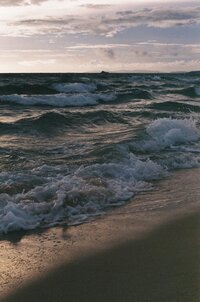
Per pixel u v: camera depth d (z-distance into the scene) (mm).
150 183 7094
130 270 3775
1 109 16938
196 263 3830
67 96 19891
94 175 7121
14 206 5461
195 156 9352
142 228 4980
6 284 3658
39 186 6340
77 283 3615
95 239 4695
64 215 5465
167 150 9891
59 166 7707
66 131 11789
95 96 21266
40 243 4625
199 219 5262
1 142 9883
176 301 3105
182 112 16328
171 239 4555
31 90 23672
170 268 3732
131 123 13406
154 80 44875
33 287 3590
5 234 4887
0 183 6426
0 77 39750
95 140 10336
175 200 6133
